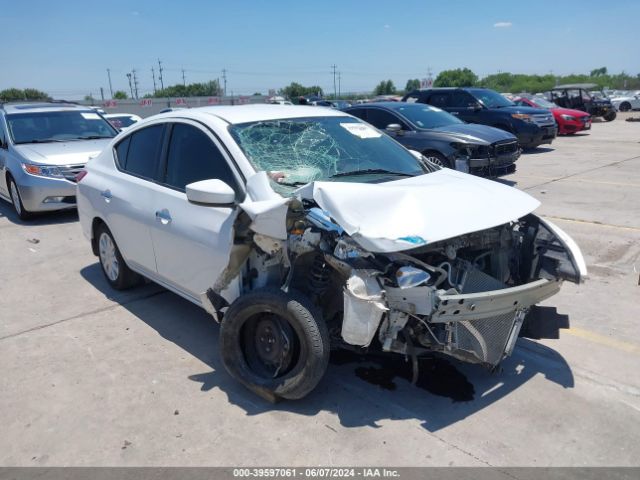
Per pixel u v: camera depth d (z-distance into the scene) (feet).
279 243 11.21
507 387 12.32
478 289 11.50
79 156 28.99
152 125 15.89
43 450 10.62
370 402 11.87
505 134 34.19
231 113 14.58
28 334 15.58
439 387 12.39
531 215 13.23
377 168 14.05
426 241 10.00
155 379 13.01
